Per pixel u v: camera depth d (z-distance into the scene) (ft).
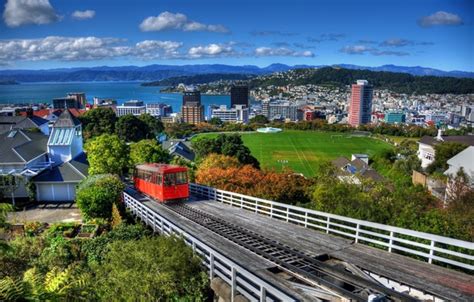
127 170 128.06
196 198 90.79
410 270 42.01
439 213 63.52
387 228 47.26
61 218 102.37
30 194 118.01
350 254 47.65
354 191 82.74
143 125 300.40
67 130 140.97
